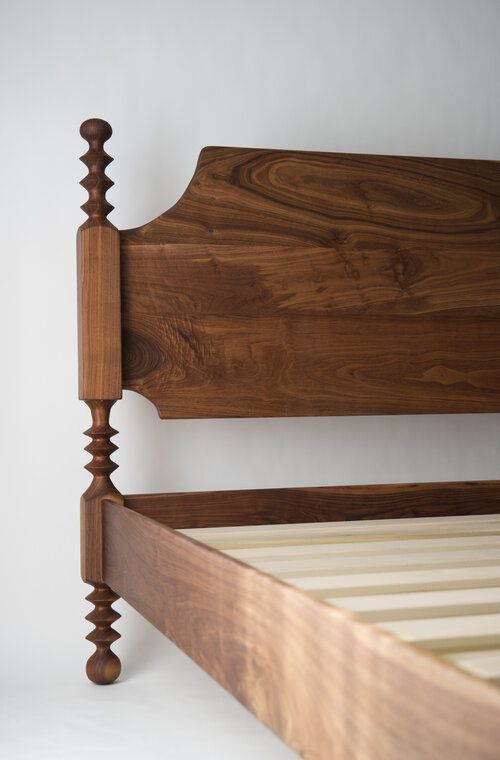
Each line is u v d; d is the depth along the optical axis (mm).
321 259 1702
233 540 1385
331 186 1714
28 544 1792
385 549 1276
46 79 1816
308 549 1281
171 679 1762
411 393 1733
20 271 1795
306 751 694
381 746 574
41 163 1810
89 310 1590
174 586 1097
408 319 1736
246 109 1912
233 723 1538
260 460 1926
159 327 1634
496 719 447
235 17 1908
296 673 713
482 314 1773
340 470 1976
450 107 2027
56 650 1800
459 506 1802
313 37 1948
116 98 1849
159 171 1868
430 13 2018
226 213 1668
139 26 1862
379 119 1981
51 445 1806
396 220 1738
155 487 1862
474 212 1777
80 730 1508
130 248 1624
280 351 1681
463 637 693
